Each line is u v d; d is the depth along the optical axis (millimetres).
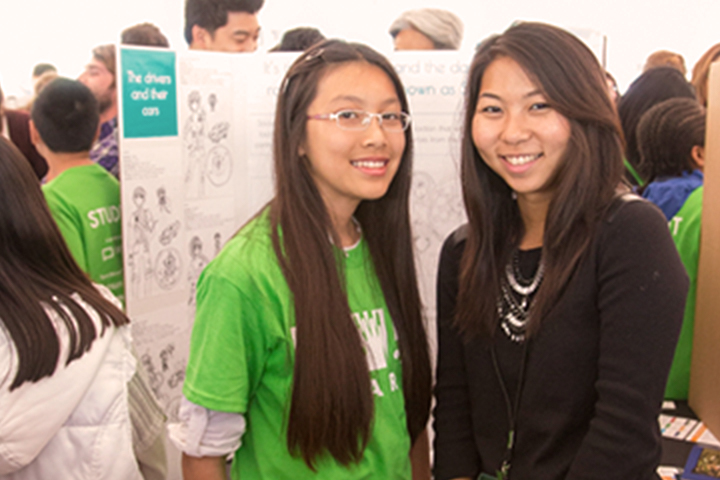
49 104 2398
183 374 2691
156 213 2439
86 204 2395
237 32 3014
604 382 1042
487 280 1228
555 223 1094
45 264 1124
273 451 1179
